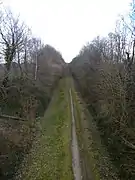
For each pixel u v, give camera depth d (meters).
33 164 20.52
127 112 21.23
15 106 30.95
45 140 25.95
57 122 31.84
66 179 18.56
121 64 30.64
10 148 20.78
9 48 34.28
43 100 39.03
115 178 18.80
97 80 41.69
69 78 68.25
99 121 31.05
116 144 22.59
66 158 21.92
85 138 26.84
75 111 37.09
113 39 42.84
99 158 22.14
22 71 40.28
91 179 18.72
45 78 54.16
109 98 27.89
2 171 17.44
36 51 55.81
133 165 18.12
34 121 31.03
